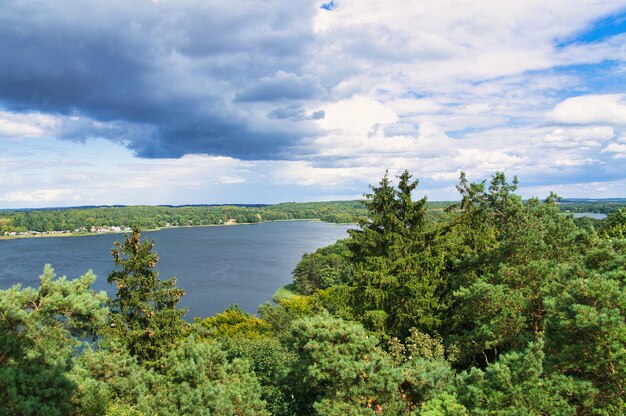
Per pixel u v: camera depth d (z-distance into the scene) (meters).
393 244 27.23
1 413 9.70
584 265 16.50
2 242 184.75
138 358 25.36
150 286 26.86
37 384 10.40
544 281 17.56
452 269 26.91
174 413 14.32
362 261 28.58
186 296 83.62
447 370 13.76
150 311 25.94
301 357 15.41
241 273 110.19
